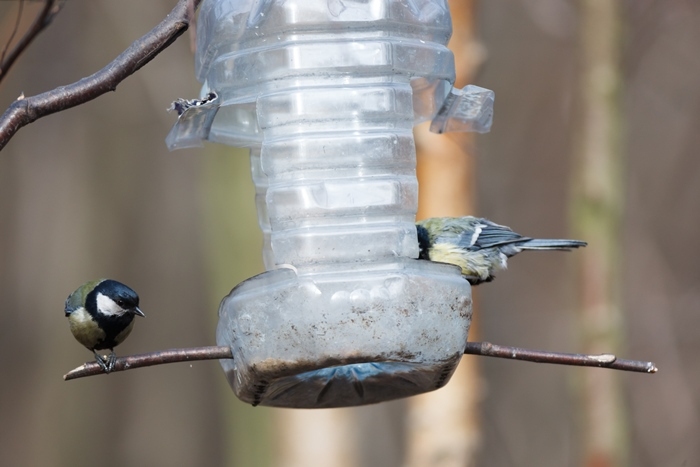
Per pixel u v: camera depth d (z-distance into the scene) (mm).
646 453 17297
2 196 19141
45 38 17188
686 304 18188
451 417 10734
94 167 18734
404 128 6160
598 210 12117
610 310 12055
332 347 5496
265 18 6117
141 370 19828
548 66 18438
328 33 6098
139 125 18734
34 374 18984
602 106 12156
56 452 18766
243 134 7043
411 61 6191
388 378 6082
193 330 19375
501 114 18641
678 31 18547
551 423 17891
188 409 19891
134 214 18953
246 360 5688
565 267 18828
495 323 18641
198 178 19094
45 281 18953
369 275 5613
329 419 12617
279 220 6020
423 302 5617
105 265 18812
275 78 6117
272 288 5602
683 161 18891
